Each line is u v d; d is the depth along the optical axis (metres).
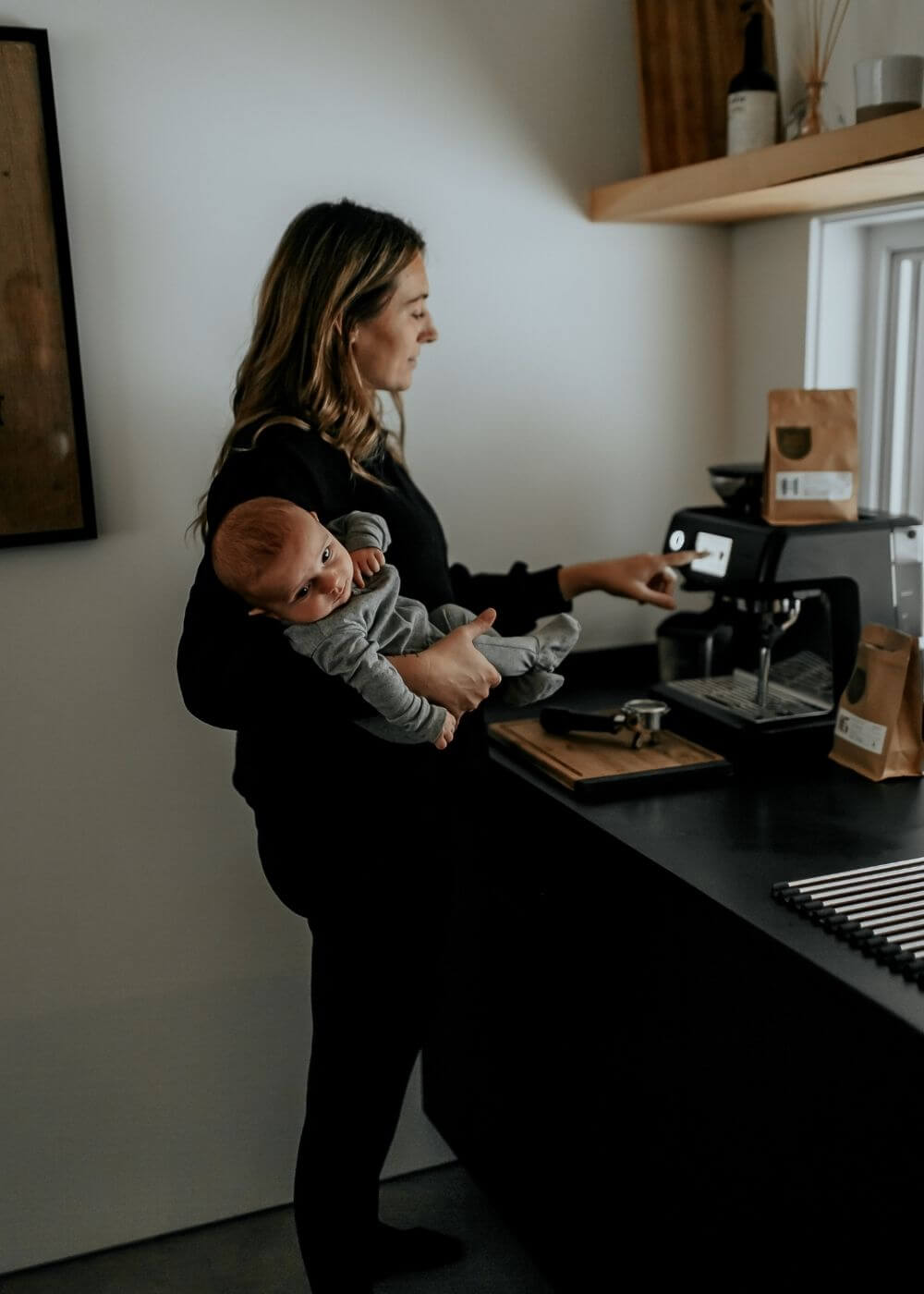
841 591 1.85
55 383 1.85
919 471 2.19
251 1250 2.14
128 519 1.96
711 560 1.91
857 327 2.22
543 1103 1.88
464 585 1.99
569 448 2.30
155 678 2.02
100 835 2.04
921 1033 1.09
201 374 1.97
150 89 1.86
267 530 1.36
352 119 2.01
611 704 2.13
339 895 1.59
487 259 2.16
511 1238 2.13
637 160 2.24
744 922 1.31
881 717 1.74
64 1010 2.07
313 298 1.56
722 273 2.36
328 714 1.46
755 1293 1.43
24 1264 2.11
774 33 2.13
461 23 2.05
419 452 2.18
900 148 1.58
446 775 1.66
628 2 2.17
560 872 1.73
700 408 2.40
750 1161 1.41
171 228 1.92
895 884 1.38
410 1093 2.35
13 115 1.75
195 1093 2.18
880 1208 1.20
